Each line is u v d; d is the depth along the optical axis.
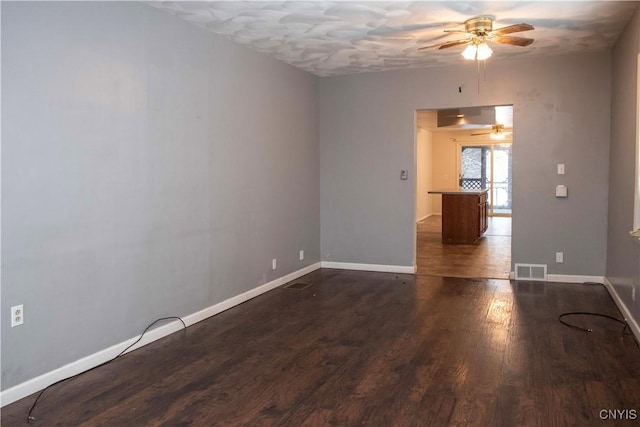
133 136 3.65
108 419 2.66
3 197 2.79
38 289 3.00
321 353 3.59
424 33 4.53
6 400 2.83
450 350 3.61
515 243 5.88
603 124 5.45
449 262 7.12
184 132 4.16
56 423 2.62
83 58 3.24
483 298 5.06
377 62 5.74
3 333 2.82
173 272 4.09
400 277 6.13
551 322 4.24
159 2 3.67
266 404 2.81
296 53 5.26
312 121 6.45
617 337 3.84
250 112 5.06
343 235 6.67
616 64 4.97
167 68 3.95
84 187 3.28
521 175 5.79
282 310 4.72
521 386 2.99
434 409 2.72
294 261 6.05
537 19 4.18
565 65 5.54
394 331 4.05
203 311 4.45
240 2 3.69
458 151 13.80
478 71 5.86
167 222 4.01
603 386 2.97
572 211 5.64
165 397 2.91
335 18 4.07
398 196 6.36
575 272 5.68
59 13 3.08
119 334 3.59
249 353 3.61
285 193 5.80
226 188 4.71
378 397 2.88
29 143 2.92
